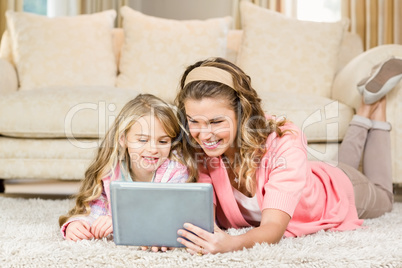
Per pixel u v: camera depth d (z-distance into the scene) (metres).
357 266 1.15
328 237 1.41
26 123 2.32
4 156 2.37
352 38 3.27
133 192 1.21
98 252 1.22
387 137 2.17
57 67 2.92
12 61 3.07
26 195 2.62
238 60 3.02
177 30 3.01
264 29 2.96
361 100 2.26
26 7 4.22
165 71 2.92
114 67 3.05
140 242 1.24
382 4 3.94
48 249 1.26
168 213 1.21
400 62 2.14
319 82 2.84
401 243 1.34
